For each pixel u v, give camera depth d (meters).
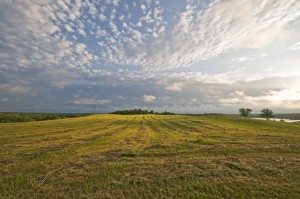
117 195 9.41
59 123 59.03
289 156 15.99
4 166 13.78
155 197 9.20
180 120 72.06
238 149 18.27
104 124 57.38
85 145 21.72
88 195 9.43
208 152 17.50
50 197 9.31
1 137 28.25
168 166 13.53
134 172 12.42
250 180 10.81
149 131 39.12
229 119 69.69
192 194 9.34
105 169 13.02
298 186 9.99
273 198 8.89
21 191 9.91
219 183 10.44
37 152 18.02
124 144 22.92
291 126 48.62
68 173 12.38
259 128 43.25
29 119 77.62
